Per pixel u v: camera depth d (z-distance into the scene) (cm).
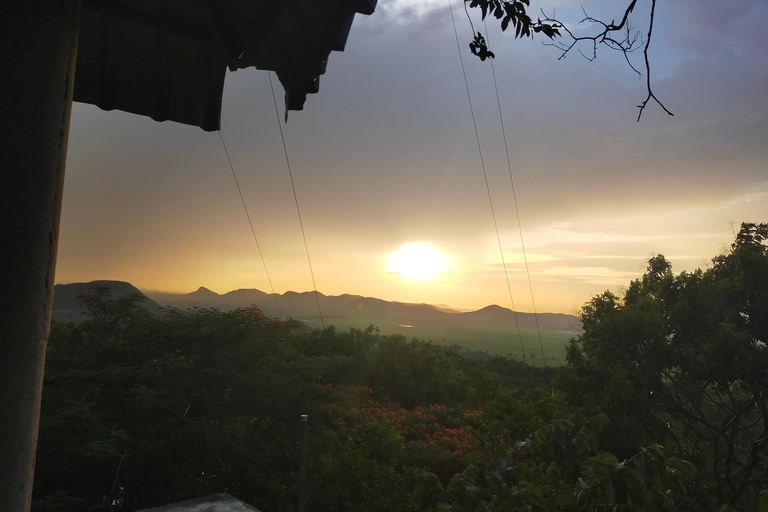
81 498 674
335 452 854
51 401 678
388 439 1028
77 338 800
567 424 413
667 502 325
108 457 682
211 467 771
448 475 1142
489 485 429
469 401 2173
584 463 398
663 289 1262
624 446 1098
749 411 1144
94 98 228
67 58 107
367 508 805
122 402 768
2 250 96
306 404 896
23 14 99
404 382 2256
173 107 234
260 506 756
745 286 1093
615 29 175
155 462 761
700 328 1077
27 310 98
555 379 1273
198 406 797
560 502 346
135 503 747
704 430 1206
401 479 862
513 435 674
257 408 821
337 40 183
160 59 219
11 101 98
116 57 217
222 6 177
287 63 198
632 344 1112
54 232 105
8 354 95
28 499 100
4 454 95
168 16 201
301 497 593
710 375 1022
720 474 1048
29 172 99
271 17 175
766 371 973
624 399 1093
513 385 3253
